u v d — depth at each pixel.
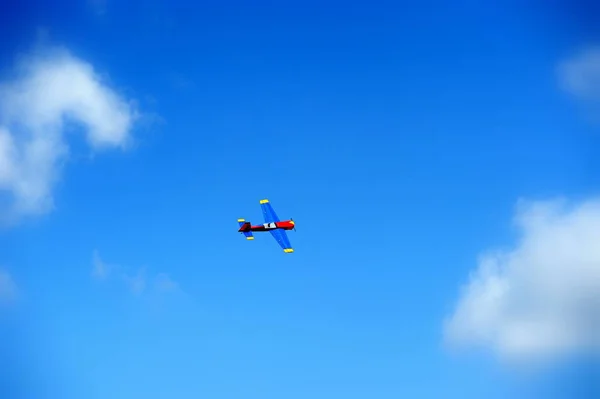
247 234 138.62
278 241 133.50
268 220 137.38
